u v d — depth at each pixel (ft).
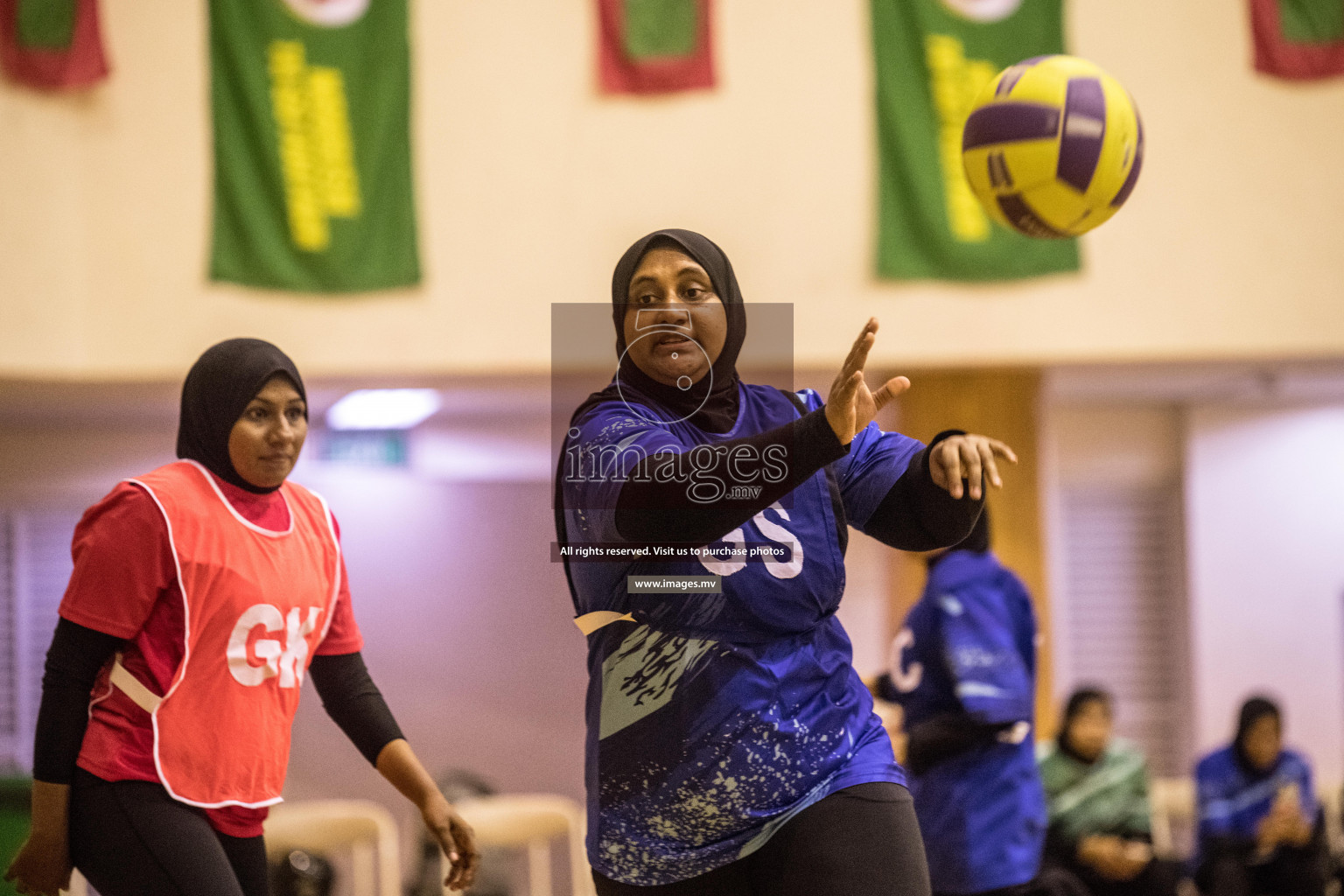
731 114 60.03
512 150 59.57
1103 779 45.52
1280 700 79.61
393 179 59.00
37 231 56.18
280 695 20.10
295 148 58.44
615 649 16.19
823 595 16.22
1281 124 61.00
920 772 29.43
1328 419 80.79
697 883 16.08
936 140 59.88
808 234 59.93
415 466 74.23
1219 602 80.18
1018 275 60.13
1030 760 29.99
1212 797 52.49
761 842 15.75
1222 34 61.05
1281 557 80.38
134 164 57.77
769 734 15.81
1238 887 50.80
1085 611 81.20
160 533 18.90
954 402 64.59
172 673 19.08
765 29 60.29
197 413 20.02
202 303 57.88
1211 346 60.44
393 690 69.31
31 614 73.20
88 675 18.78
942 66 59.77
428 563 71.46
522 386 64.03
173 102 58.18
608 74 59.77
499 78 59.72
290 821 44.65
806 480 15.23
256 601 19.54
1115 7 60.80
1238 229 60.80
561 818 47.75
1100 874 44.27
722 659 15.85
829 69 60.23
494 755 68.95
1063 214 23.65
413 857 62.08
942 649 29.30
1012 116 23.56
